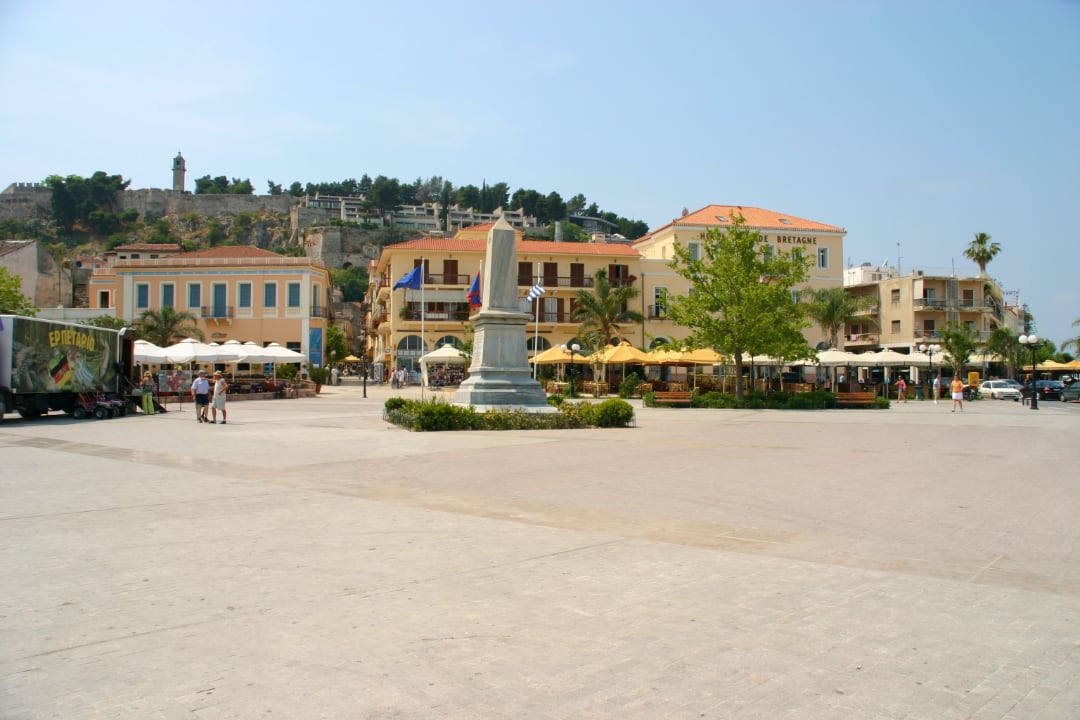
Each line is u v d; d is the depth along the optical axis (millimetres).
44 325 23250
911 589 5496
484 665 4031
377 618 4758
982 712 3533
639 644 4359
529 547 6711
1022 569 6094
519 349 21938
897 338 69062
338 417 25266
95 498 9125
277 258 60375
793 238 62469
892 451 15109
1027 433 19969
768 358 43469
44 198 156375
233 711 3469
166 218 162000
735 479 10945
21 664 3988
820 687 3793
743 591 5414
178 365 50656
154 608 4922
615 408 20719
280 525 7566
